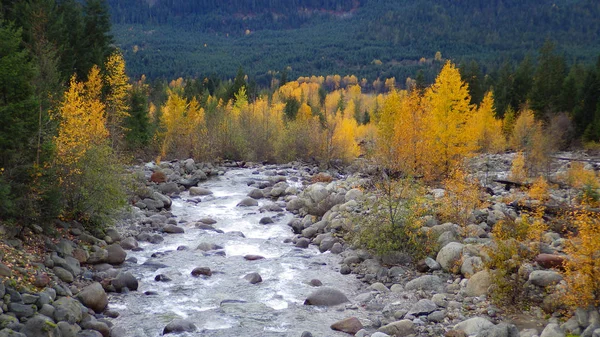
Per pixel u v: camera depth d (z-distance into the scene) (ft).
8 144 49.57
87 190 61.52
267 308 46.80
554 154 165.37
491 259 48.93
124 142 125.70
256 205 91.91
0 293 36.81
